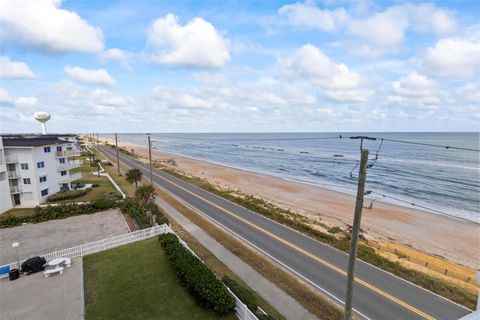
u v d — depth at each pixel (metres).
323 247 25.52
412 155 108.81
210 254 22.48
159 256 20.25
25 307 14.52
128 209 32.66
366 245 27.77
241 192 50.91
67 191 40.56
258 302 16.11
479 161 92.62
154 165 79.25
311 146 167.62
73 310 14.23
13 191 34.81
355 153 123.25
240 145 190.75
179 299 15.16
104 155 99.56
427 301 17.52
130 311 14.12
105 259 19.94
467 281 21.77
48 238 25.56
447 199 49.16
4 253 22.62
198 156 123.56
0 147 32.91
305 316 15.37
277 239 27.16
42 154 37.38
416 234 33.94
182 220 31.17
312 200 48.38
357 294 18.03
